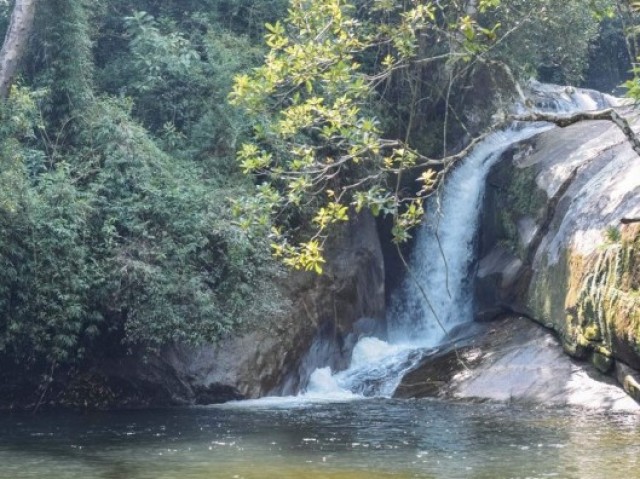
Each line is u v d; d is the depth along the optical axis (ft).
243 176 67.36
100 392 60.75
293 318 63.62
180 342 59.36
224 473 35.68
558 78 120.47
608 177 60.80
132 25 79.05
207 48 73.77
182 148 70.49
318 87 66.69
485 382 58.29
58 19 67.41
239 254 61.05
